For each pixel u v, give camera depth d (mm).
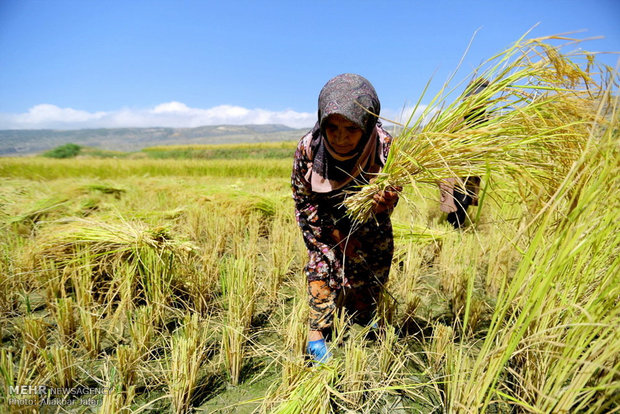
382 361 1800
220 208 4930
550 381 1273
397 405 1646
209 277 2732
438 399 1689
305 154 1778
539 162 1438
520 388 1506
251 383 1785
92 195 6145
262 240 4293
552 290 1406
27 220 4195
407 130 1538
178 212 4379
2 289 2412
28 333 1865
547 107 1478
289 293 2816
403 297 2740
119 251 2521
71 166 18781
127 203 5777
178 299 2572
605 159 1072
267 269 3064
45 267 2562
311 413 1453
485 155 1467
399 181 1582
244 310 2189
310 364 1853
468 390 1394
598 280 1423
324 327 1952
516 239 1286
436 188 1656
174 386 1568
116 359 1792
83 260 2506
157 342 2068
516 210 2434
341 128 1514
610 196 1170
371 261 2035
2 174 15180
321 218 1925
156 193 6520
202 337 2123
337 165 1721
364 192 1578
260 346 1813
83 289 2303
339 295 2342
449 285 2850
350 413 1524
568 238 1124
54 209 4656
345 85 1501
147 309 2141
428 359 1926
